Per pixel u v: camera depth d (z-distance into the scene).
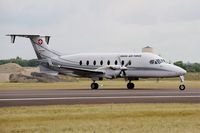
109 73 111.06
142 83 169.00
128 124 43.84
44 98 72.50
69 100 68.69
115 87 124.81
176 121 45.66
